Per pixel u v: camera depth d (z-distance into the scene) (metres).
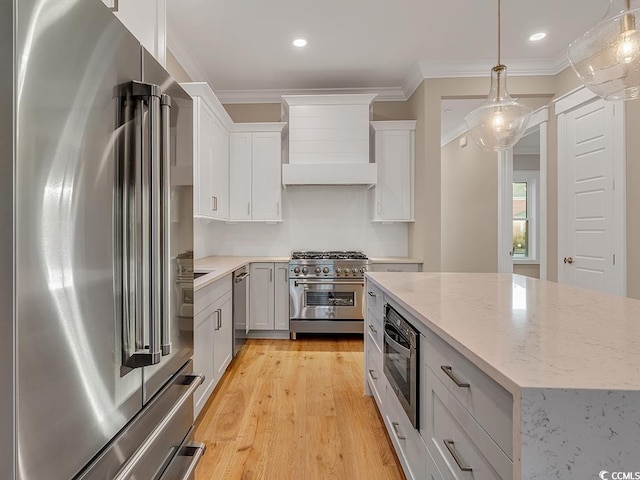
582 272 3.44
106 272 0.91
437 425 1.25
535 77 3.77
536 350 0.93
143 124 1.05
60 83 0.77
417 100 4.02
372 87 4.28
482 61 3.66
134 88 1.04
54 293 0.75
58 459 0.75
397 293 1.76
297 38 3.21
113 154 0.95
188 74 3.56
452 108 4.64
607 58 1.56
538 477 0.70
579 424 0.70
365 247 4.47
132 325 1.02
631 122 2.93
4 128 0.65
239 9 2.77
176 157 1.39
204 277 2.42
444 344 1.18
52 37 0.74
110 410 0.93
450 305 1.48
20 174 0.66
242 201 4.18
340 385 2.83
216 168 3.52
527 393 0.70
